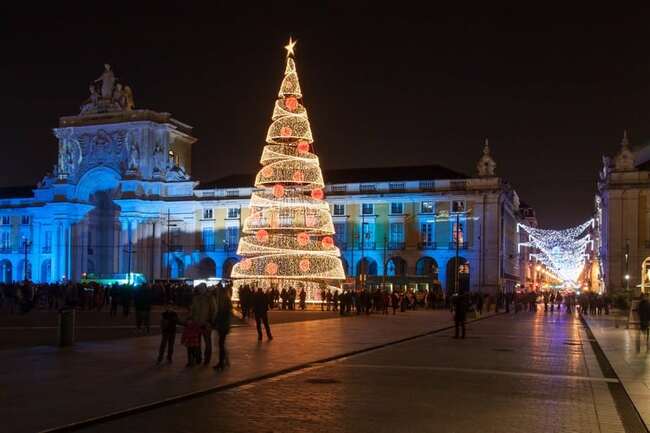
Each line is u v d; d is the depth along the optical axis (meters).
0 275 79.31
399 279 59.59
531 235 70.06
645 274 57.66
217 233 70.81
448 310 49.59
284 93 45.00
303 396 11.30
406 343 21.30
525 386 12.70
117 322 28.03
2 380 12.23
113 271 73.00
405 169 69.94
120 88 73.44
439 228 64.44
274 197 44.09
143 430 8.78
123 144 72.38
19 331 22.78
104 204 76.00
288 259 43.59
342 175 70.94
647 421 9.55
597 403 11.02
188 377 12.77
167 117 73.38
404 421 9.48
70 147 74.44
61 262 72.31
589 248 96.25
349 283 56.19
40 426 8.63
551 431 9.02
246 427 9.01
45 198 76.38
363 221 66.56
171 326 14.84
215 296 14.21
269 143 45.41
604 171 66.75
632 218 58.22
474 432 8.91
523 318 40.19
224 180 75.50
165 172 73.31
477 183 63.34
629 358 17.45
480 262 62.66
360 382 12.87
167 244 71.75
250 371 13.66
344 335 23.06
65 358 15.44
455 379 13.43
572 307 56.66
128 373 13.20
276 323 29.23
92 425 9.00
